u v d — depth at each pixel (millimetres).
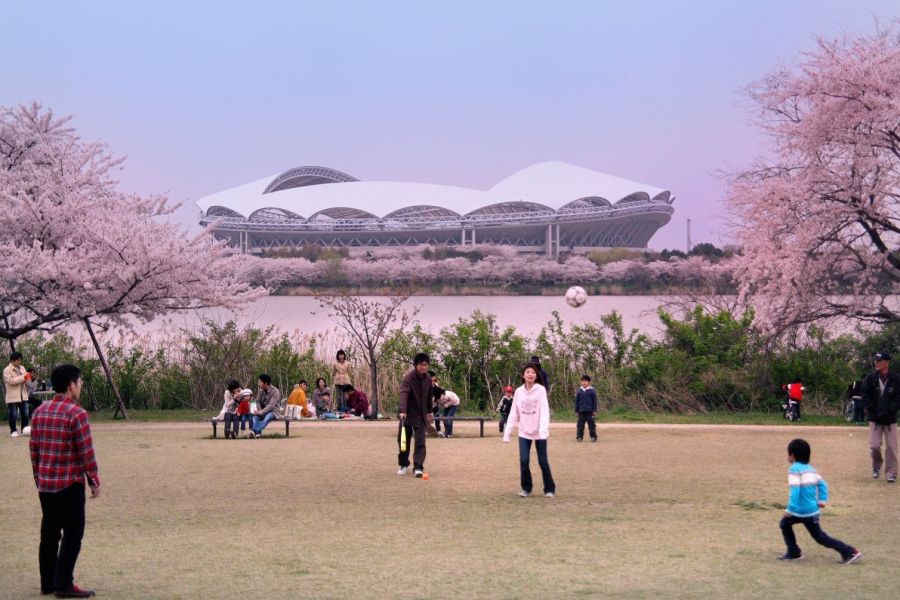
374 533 8930
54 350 25812
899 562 7652
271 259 110500
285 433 19484
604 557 7852
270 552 8055
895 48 22906
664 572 7285
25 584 6996
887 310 24125
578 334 27203
